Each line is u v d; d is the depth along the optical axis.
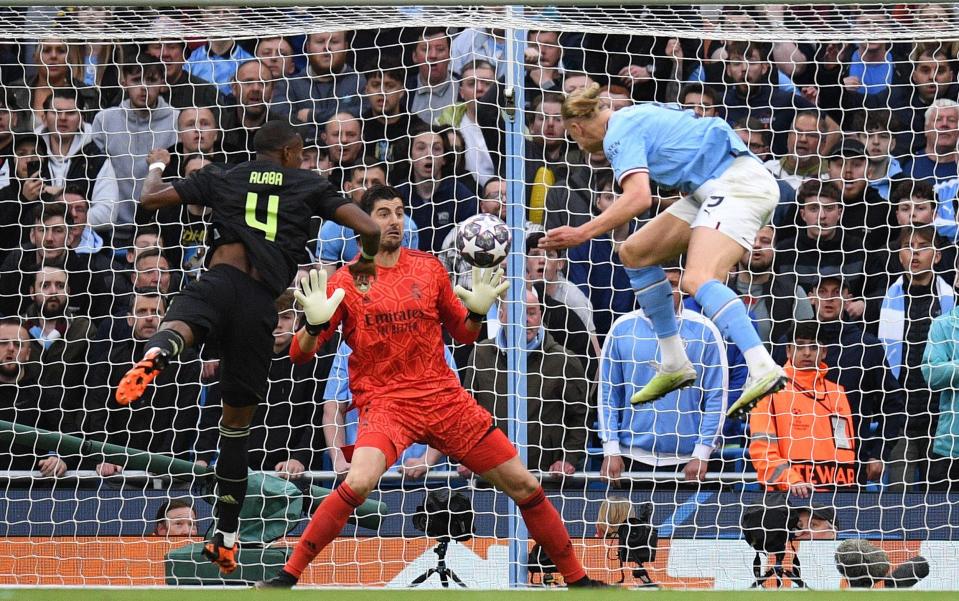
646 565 23.88
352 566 23.75
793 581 23.94
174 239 28.61
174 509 24.61
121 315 27.42
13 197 28.75
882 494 24.67
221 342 18.20
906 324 27.20
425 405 19.59
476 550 23.70
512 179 23.58
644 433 25.47
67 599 13.20
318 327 19.02
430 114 28.89
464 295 19.77
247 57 30.02
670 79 29.58
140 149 29.36
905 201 28.14
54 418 26.59
